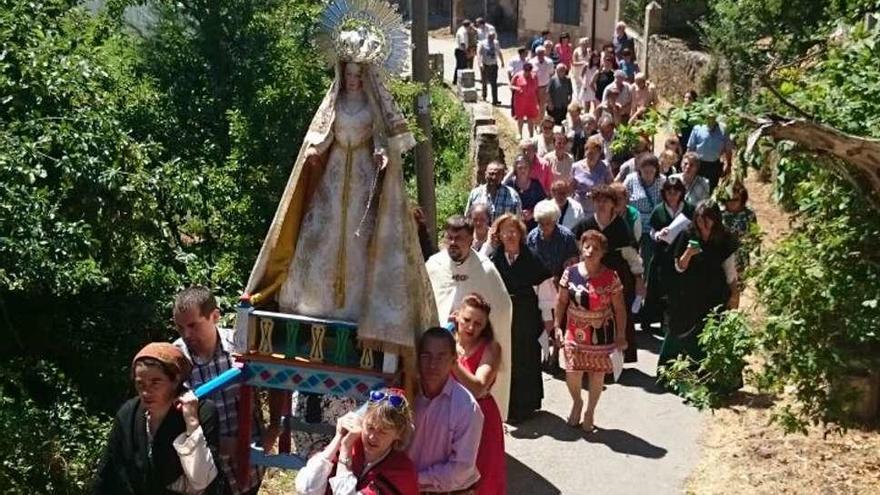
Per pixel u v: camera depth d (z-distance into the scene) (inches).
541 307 372.8
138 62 495.5
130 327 351.9
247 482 220.8
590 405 353.4
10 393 315.6
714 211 372.8
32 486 290.8
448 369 214.1
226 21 504.4
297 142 474.3
